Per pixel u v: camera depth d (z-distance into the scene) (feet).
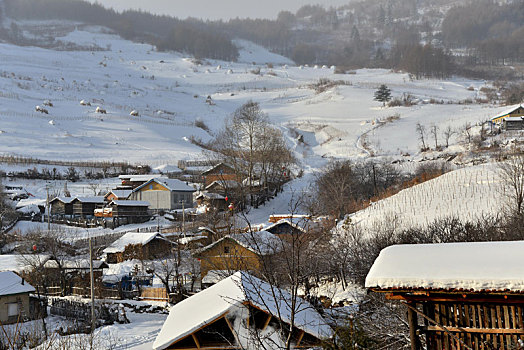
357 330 47.09
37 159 376.68
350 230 151.64
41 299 153.99
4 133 436.76
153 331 122.31
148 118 576.61
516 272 34.32
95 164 374.22
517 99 545.03
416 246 40.70
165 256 205.36
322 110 627.46
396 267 37.70
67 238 231.30
